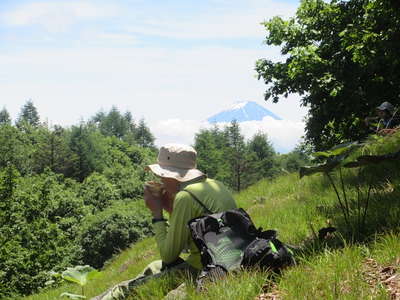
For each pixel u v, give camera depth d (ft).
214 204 13.70
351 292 11.05
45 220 176.45
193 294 12.37
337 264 12.85
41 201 185.78
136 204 223.92
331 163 15.06
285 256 13.02
